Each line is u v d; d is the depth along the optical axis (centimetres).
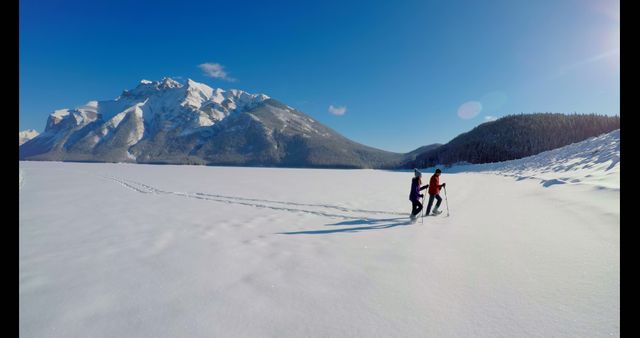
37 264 461
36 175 2897
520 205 1018
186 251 533
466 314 295
